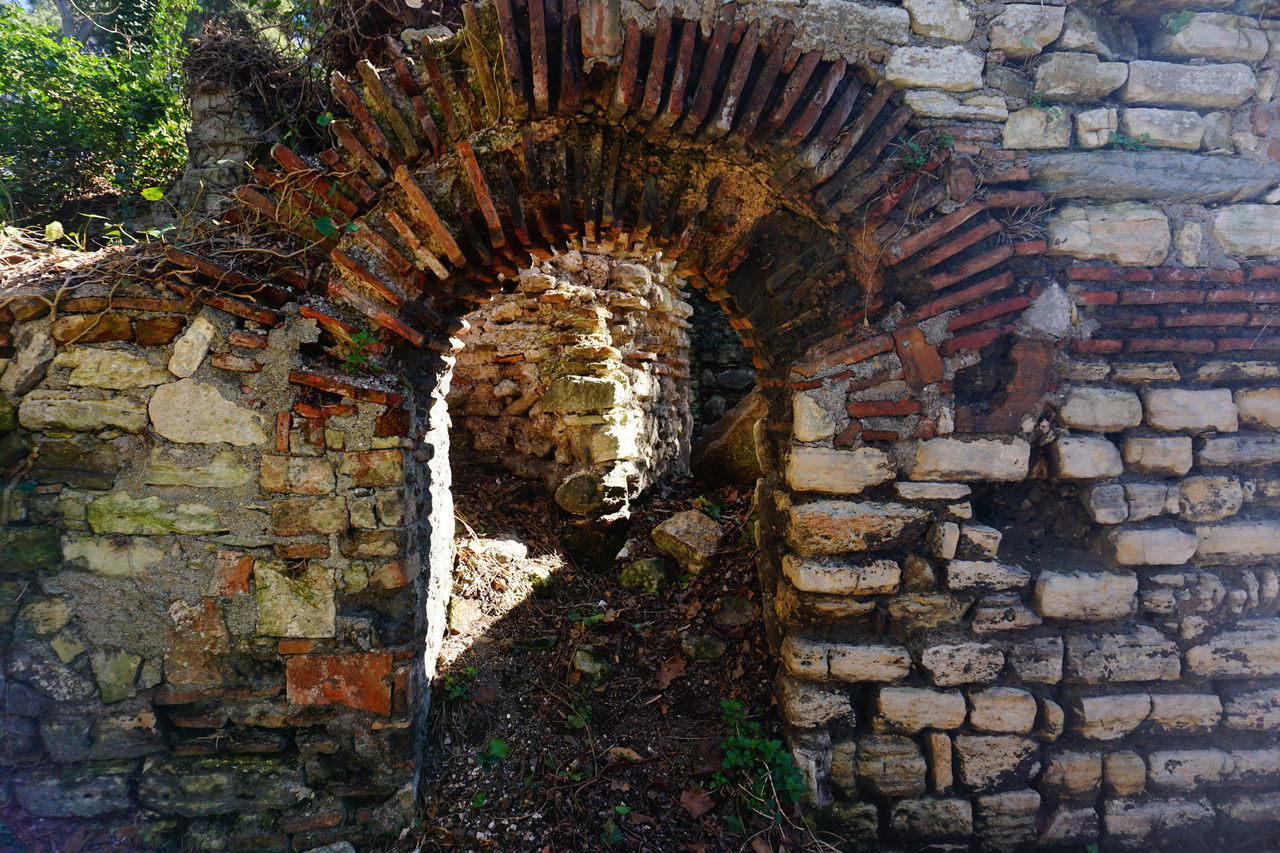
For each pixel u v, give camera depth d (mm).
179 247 2264
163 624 2262
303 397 2271
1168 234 2533
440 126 2389
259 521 2275
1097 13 2561
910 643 2521
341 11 3062
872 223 2400
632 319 4500
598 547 3807
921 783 2477
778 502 2729
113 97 4289
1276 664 2529
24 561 2176
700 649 3053
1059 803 2502
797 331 2674
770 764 2518
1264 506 2594
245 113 3855
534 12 2135
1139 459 2535
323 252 2373
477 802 2406
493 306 4383
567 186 2410
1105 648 2506
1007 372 2521
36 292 2143
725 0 2232
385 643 2314
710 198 2529
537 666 3006
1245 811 2510
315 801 2309
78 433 2209
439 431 3131
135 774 2254
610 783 2525
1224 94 2541
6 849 2129
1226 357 2580
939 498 2521
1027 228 2502
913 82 2404
